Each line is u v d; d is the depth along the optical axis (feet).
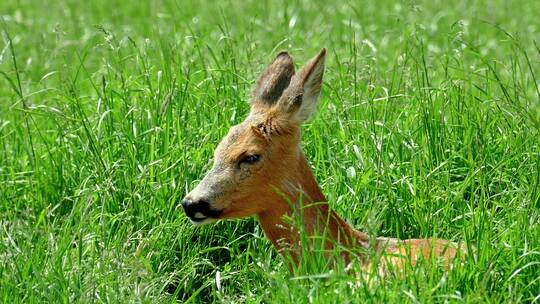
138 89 42.19
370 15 63.72
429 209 34.81
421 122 39.27
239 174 32.24
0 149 43.73
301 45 53.42
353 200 36.06
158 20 62.95
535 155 36.76
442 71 49.24
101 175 37.91
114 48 43.01
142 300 31.32
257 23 57.67
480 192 37.01
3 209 39.55
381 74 45.44
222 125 39.29
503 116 39.52
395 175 37.35
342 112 40.14
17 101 46.85
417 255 30.91
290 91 32.50
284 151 32.53
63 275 32.14
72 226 36.76
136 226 36.42
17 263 33.27
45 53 53.31
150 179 37.73
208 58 49.14
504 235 32.14
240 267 34.86
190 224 35.88
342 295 28.48
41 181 39.83
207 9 67.26
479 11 66.69
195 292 32.78
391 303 28.07
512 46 49.90
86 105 45.34
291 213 32.71
